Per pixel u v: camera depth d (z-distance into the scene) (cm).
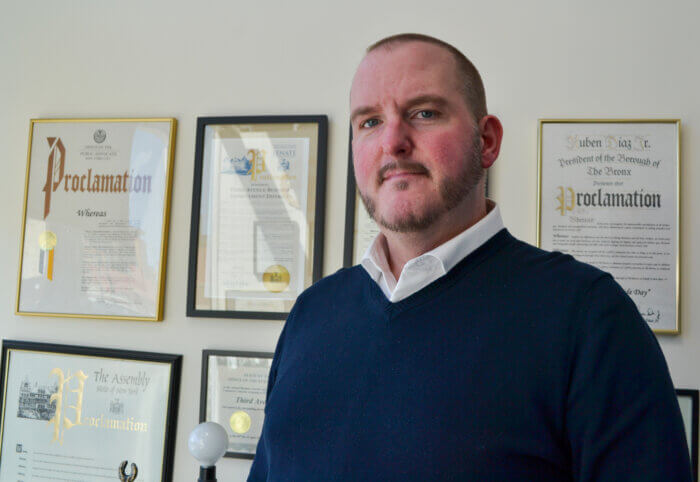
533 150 179
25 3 211
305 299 101
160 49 204
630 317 72
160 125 200
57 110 209
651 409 68
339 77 192
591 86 178
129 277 198
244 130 195
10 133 210
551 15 182
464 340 76
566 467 72
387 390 78
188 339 194
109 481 192
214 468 146
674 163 173
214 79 200
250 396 187
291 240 189
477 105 88
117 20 208
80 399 197
